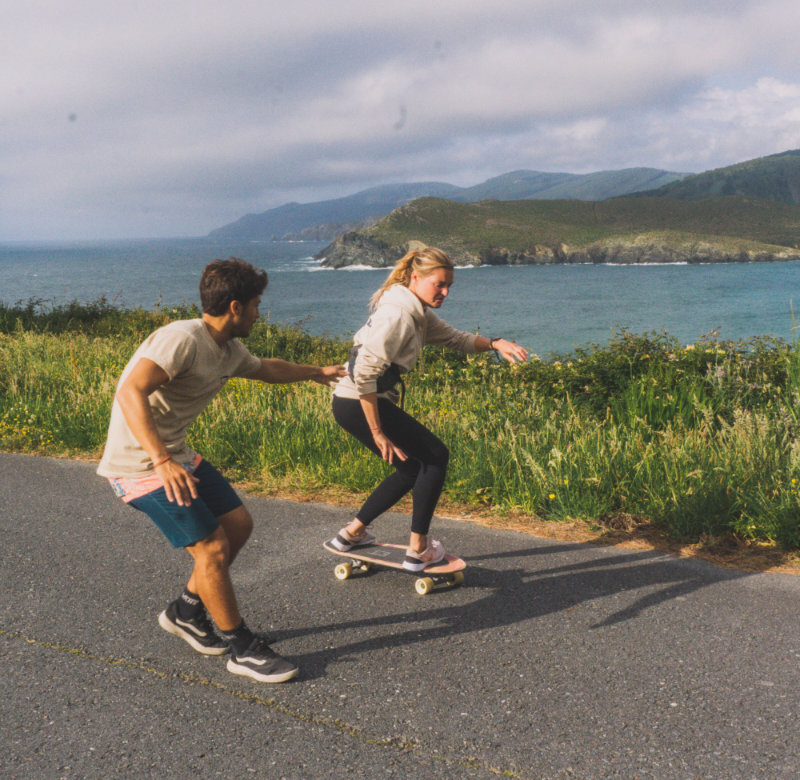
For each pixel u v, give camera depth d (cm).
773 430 501
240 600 328
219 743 218
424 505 326
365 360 306
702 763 203
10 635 294
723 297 7044
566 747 212
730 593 322
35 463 598
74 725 229
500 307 6391
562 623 298
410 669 263
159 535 419
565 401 714
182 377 250
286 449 573
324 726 227
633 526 420
